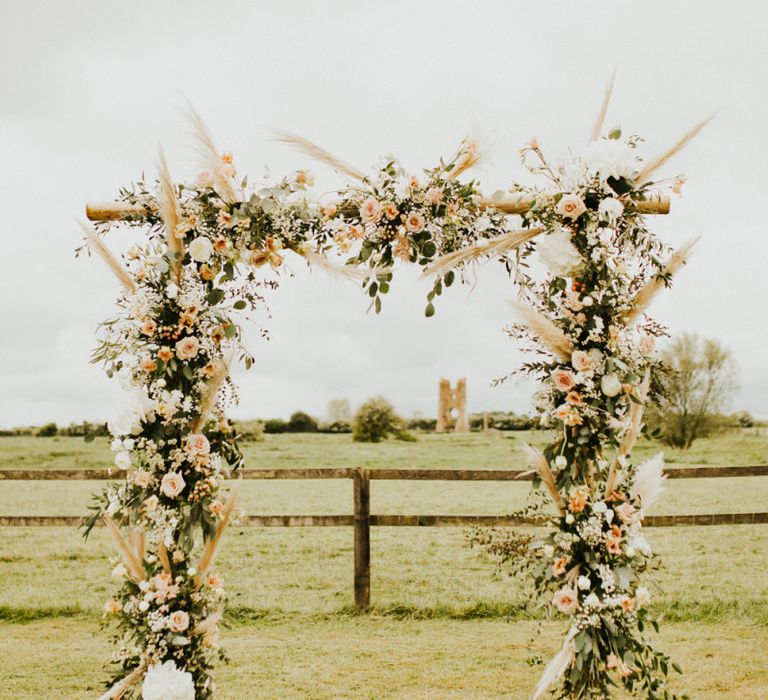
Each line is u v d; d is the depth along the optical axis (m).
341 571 7.11
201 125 3.09
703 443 26.50
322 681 3.95
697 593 5.96
